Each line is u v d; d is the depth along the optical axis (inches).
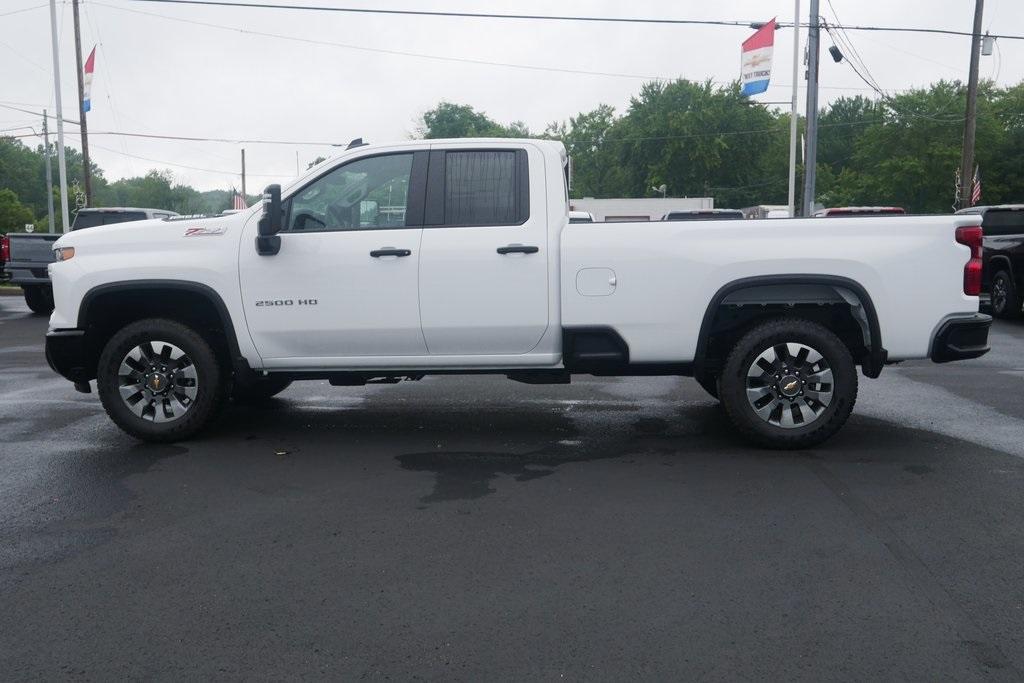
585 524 182.4
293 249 243.0
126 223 258.5
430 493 205.0
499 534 177.0
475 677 121.9
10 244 669.9
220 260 244.8
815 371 238.1
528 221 238.7
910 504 193.6
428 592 149.6
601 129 3336.6
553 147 242.7
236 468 228.2
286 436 264.7
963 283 233.6
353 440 259.1
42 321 645.9
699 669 123.5
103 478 219.3
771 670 123.0
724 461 231.3
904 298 231.6
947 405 306.7
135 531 180.7
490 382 361.7
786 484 209.5
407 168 244.5
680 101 2613.2
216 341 262.7
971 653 127.3
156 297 259.3
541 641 132.0
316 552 168.2
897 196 2598.4
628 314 236.5
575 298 237.1
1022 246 573.6
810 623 136.9
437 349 244.7
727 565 160.1
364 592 149.9
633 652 128.5
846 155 3425.2
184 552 168.9
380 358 246.4
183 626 138.0
